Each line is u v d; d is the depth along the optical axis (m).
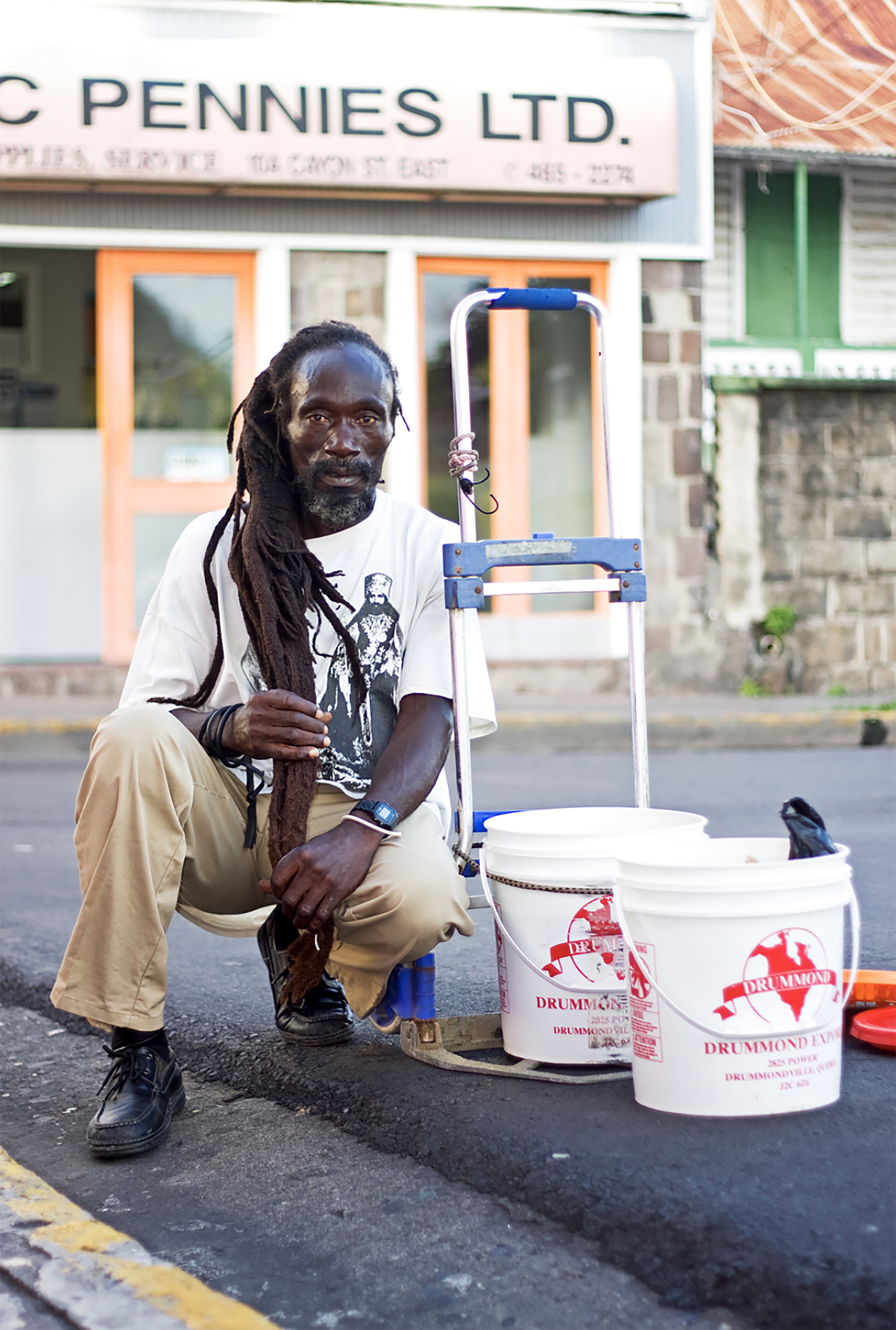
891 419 9.83
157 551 9.16
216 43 8.41
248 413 2.45
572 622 9.30
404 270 8.95
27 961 3.47
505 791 6.30
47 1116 2.51
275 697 2.28
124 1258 1.88
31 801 6.33
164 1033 2.39
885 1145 1.96
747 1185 1.84
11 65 8.27
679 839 2.28
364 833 2.28
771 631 9.67
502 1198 1.99
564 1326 1.66
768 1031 2.04
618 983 2.30
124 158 8.36
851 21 8.96
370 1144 2.26
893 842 4.85
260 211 8.83
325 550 2.48
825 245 11.22
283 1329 1.69
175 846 2.26
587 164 8.77
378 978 2.40
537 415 9.28
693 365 9.22
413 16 8.72
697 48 9.05
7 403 8.97
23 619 9.06
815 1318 1.60
